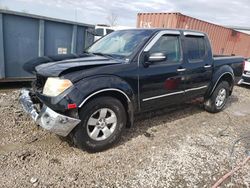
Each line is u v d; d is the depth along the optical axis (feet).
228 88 19.43
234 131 15.94
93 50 14.71
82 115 10.53
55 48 22.72
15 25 20.02
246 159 12.11
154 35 13.28
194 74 15.69
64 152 11.26
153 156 11.66
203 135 14.69
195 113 18.75
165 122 16.14
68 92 10.05
